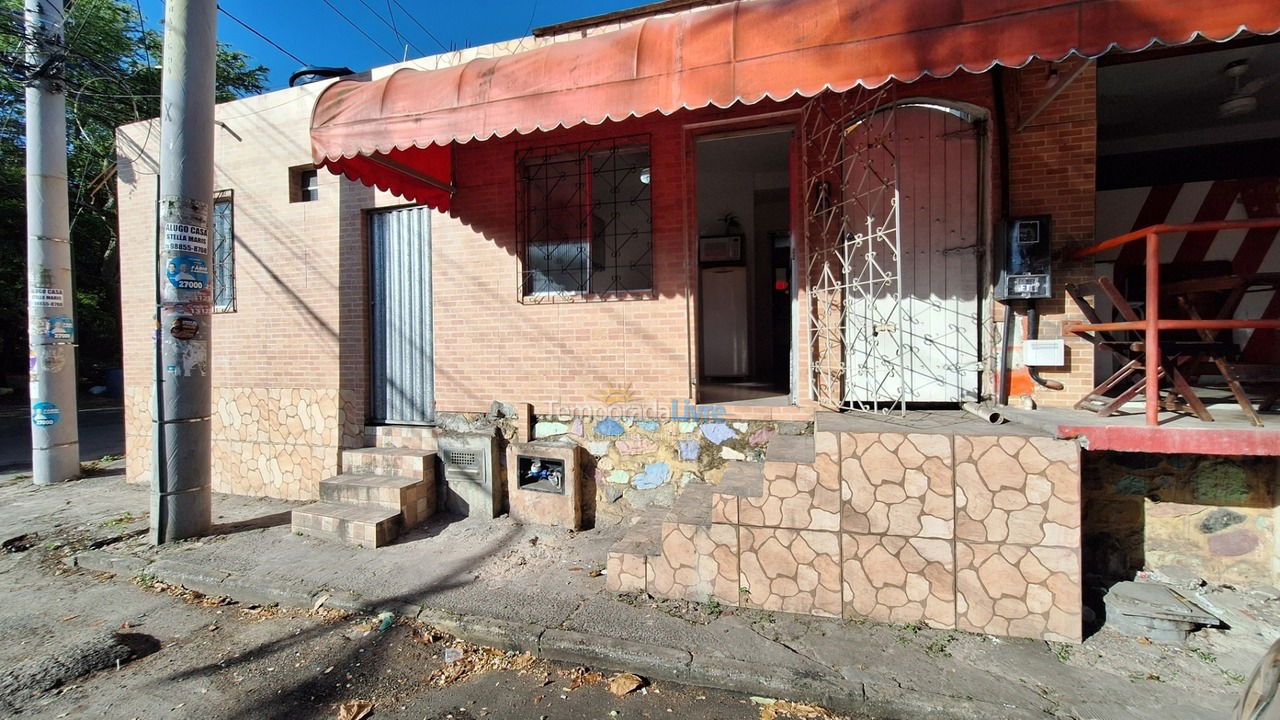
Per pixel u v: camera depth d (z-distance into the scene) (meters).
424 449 5.64
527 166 5.35
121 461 8.57
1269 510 3.63
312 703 2.93
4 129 13.73
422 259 5.84
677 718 2.81
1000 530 3.29
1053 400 4.11
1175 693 2.76
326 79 6.52
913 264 4.54
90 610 3.94
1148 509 3.81
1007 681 2.87
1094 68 3.98
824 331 4.61
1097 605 3.52
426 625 3.62
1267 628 3.25
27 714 2.83
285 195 6.20
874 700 2.79
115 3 13.90
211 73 4.98
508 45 5.57
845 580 3.51
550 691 3.03
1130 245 5.55
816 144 4.63
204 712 2.86
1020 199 4.14
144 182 6.97
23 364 18.45
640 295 4.98
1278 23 2.69
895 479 3.43
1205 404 3.91
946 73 3.04
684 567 3.77
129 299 7.08
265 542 4.92
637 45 3.60
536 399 5.28
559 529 5.03
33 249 7.21
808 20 3.26
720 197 7.29
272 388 6.28
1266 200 5.15
